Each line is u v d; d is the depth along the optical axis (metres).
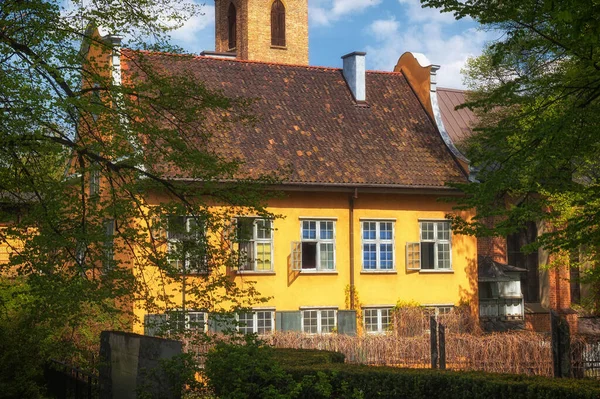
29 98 13.89
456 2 17.66
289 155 31.80
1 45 14.84
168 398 14.20
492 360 24.20
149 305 16.34
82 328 19.02
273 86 34.69
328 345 25.08
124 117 15.68
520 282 38.69
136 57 17.23
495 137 18.61
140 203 16.16
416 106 36.72
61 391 17.08
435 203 34.00
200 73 33.69
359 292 32.34
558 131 16.75
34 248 14.81
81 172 15.50
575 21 13.55
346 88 36.12
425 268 34.31
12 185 15.95
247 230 17.28
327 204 32.06
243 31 57.06
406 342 25.02
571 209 25.88
